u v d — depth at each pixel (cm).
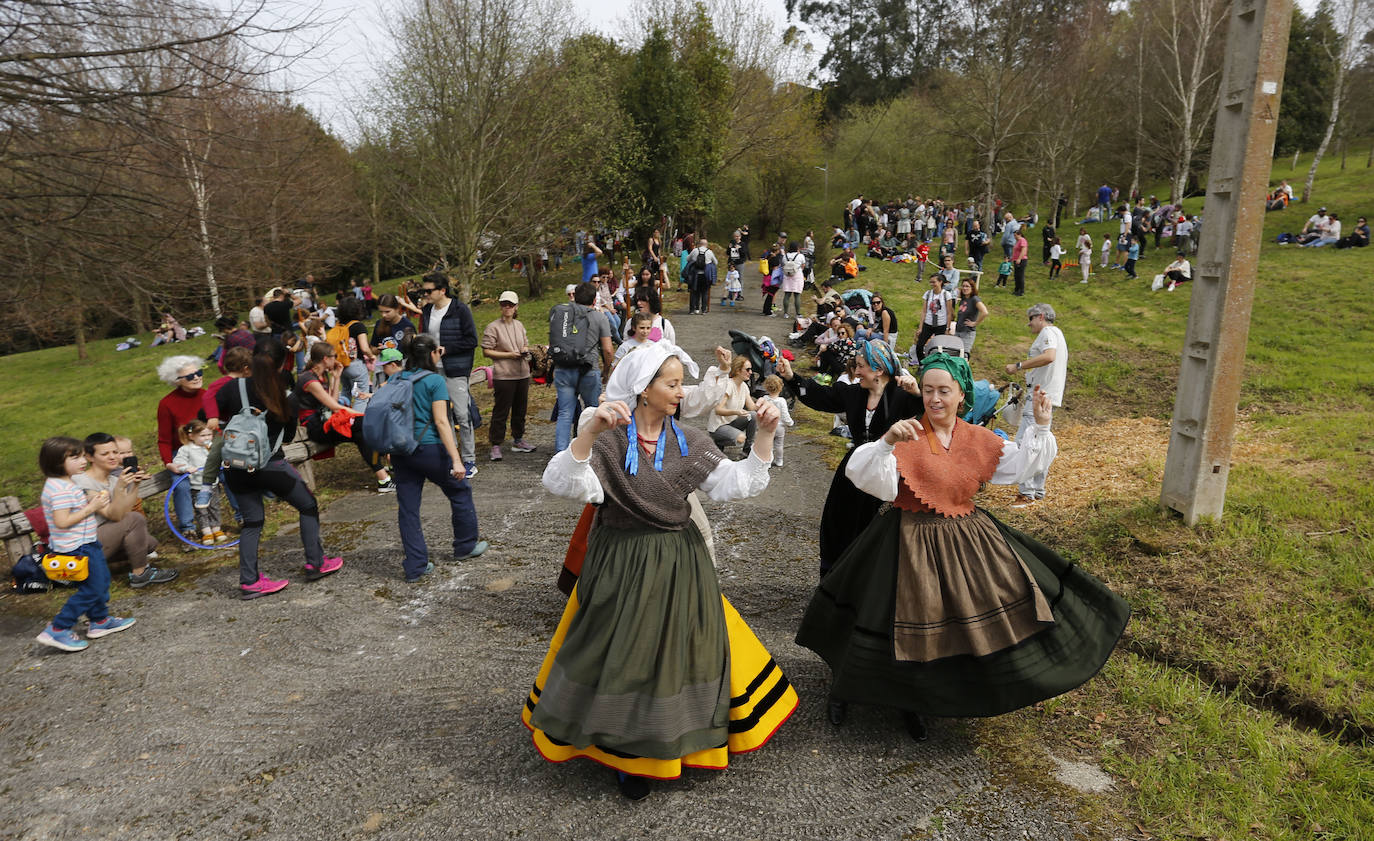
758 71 3619
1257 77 450
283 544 596
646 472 287
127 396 1783
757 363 909
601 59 2673
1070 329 1603
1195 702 343
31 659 427
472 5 1870
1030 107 3108
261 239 883
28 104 696
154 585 521
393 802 299
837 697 318
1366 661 361
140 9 724
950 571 300
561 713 279
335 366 799
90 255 749
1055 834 275
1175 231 2388
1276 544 471
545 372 840
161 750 339
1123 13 3819
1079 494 637
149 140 740
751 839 275
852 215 3016
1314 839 270
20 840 288
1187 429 504
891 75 5812
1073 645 303
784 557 539
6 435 1519
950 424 314
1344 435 733
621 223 2756
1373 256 2038
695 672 282
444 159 1947
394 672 398
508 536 589
